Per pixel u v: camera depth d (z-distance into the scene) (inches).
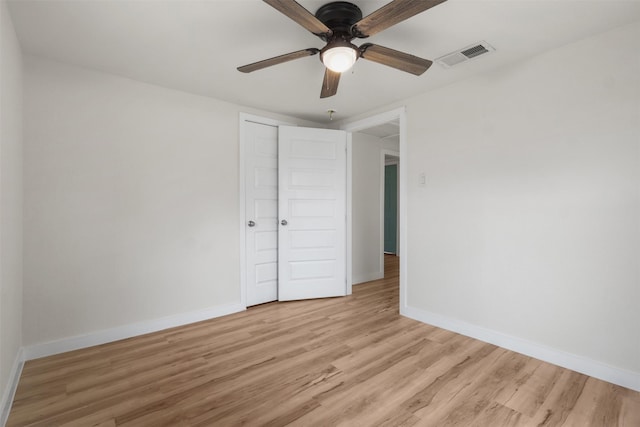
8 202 69.7
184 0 65.7
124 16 71.2
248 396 70.9
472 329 103.4
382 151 196.7
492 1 65.8
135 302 105.8
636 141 73.5
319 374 80.2
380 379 77.9
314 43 83.6
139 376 79.3
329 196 150.3
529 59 90.4
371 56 72.3
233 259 129.0
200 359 88.4
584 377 79.0
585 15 70.6
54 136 91.8
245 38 80.8
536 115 89.0
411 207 121.8
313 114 145.3
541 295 88.4
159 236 110.9
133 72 100.3
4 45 65.1
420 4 54.4
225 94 119.7
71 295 94.4
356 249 181.3
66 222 93.7
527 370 82.4
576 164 82.2
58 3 66.2
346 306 137.2
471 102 103.6
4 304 66.3
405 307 124.0
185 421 62.5
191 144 118.3
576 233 82.3
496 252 97.7
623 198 75.4
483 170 100.7
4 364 66.4
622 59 75.2
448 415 64.4
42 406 67.2
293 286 145.1
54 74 91.9
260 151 139.9
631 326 74.3
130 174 105.0
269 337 103.7
